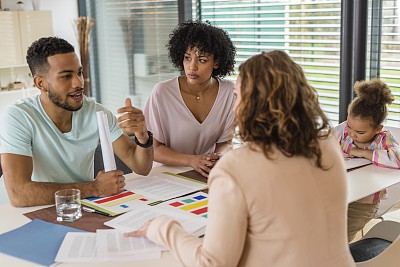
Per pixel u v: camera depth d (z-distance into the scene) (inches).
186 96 98.6
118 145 88.7
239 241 46.3
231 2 163.8
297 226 46.0
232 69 103.4
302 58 150.9
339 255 48.6
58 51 76.8
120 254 57.2
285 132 45.4
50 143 81.5
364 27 137.6
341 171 49.7
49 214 70.0
